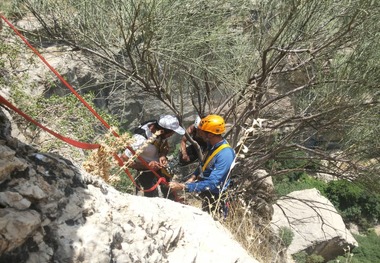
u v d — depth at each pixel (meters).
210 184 4.20
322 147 8.11
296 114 7.53
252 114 7.38
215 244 2.65
